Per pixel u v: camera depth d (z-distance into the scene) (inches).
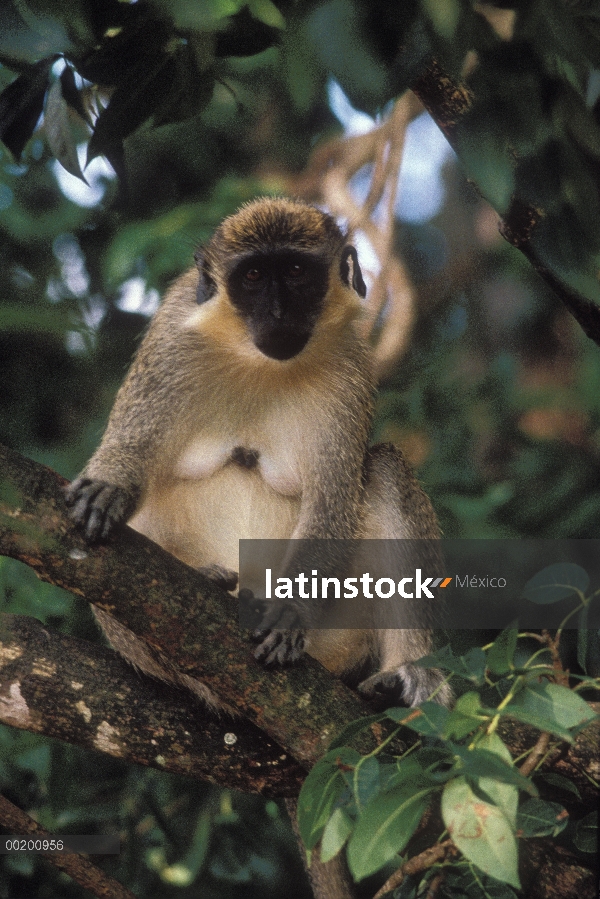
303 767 151.3
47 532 145.6
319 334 203.5
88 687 165.2
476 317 312.8
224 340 201.9
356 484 203.8
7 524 144.2
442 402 281.1
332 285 206.1
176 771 166.2
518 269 300.8
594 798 157.8
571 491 256.5
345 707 151.0
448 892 130.4
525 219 150.5
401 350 287.3
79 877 156.9
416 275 326.6
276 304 200.2
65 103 149.5
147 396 203.5
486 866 106.8
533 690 120.3
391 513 207.5
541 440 271.0
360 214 291.3
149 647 165.9
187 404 202.5
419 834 137.9
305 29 104.6
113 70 142.9
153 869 222.8
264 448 204.8
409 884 134.6
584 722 121.1
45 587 218.2
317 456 202.4
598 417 271.4
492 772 105.0
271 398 203.9
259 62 247.8
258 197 235.6
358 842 110.4
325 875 187.8
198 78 145.9
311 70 109.5
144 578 147.5
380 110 107.3
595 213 126.8
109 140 146.5
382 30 105.4
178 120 150.9
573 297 157.9
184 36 141.8
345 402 205.5
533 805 129.1
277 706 149.9
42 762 212.8
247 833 223.3
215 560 203.2
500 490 255.3
